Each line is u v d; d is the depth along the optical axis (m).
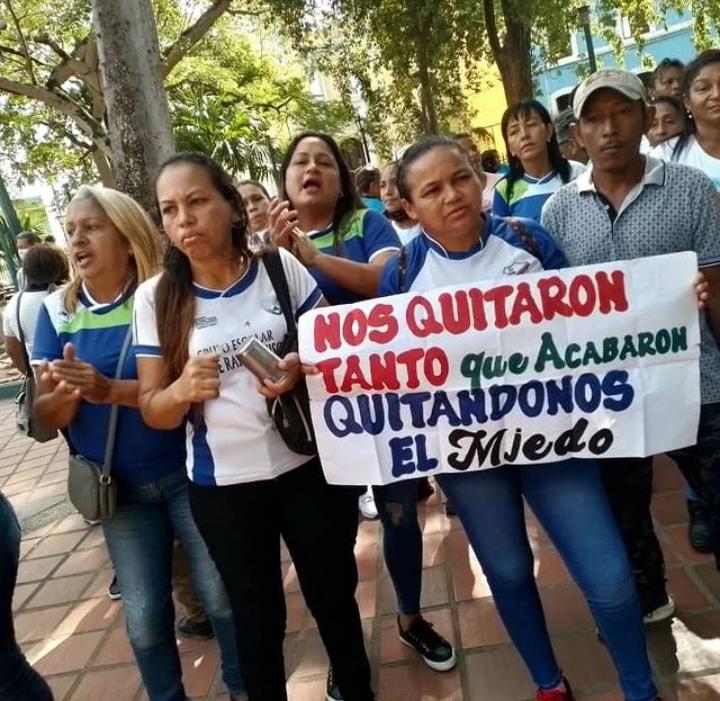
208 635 2.88
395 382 1.86
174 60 11.02
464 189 1.77
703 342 2.06
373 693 2.18
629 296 1.82
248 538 1.88
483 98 21.00
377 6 12.09
